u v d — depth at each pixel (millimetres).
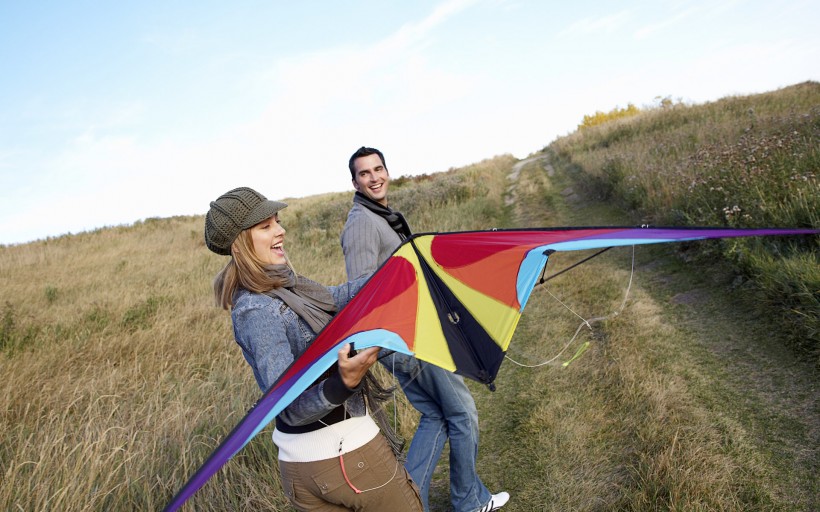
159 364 5801
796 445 3039
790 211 5508
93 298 10133
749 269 5191
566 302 6410
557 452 3561
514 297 2152
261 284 1889
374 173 3021
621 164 11766
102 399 4711
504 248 2379
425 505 2891
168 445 3643
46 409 4703
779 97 16922
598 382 4324
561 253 8500
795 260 4566
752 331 4418
